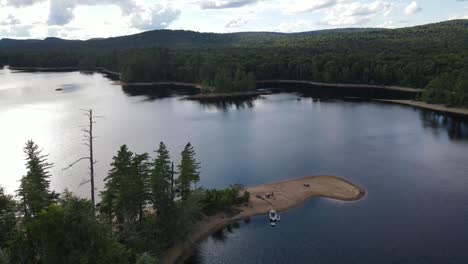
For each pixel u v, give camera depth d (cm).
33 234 4241
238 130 15150
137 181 6525
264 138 13838
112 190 6606
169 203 6744
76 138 13700
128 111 19412
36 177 6209
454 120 16550
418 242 6838
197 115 18438
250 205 8362
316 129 15138
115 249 4462
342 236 7131
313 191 9038
